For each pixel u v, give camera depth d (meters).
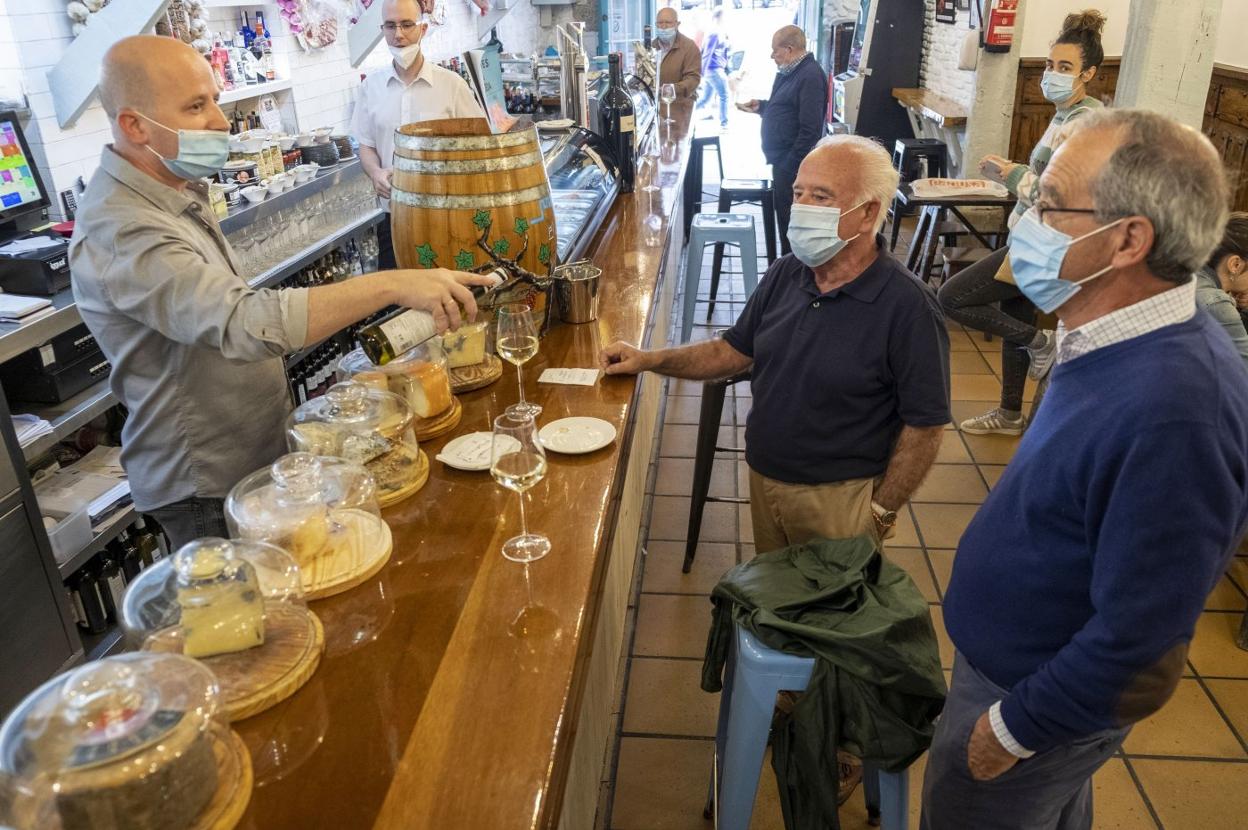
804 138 6.29
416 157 2.18
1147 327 1.26
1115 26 6.65
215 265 1.71
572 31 4.25
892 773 1.77
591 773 1.74
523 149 2.22
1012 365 4.30
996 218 6.21
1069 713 1.31
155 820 0.95
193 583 1.22
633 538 2.57
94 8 3.40
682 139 5.60
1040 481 1.37
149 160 1.80
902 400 2.14
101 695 0.99
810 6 11.50
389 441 1.72
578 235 3.00
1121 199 1.23
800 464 2.26
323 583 1.40
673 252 4.27
